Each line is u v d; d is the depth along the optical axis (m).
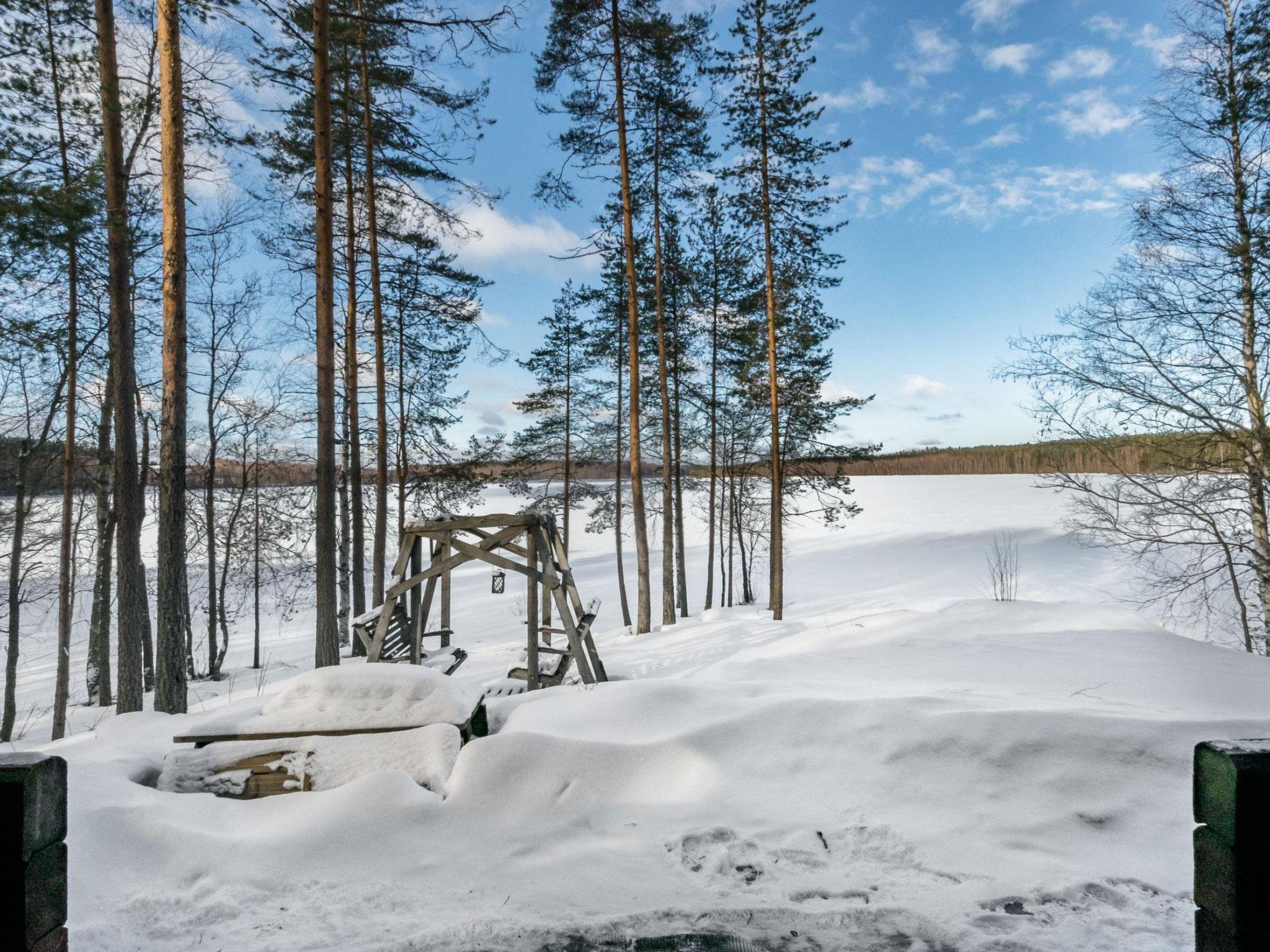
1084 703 4.04
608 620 21.92
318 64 8.20
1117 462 11.12
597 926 2.26
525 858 2.70
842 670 6.20
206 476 17.55
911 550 30.56
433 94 10.67
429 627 18.86
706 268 19.08
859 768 3.25
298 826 2.94
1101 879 2.47
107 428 12.58
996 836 2.77
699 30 13.18
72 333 10.70
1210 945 1.14
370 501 18.23
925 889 2.45
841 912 2.33
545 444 22.19
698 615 20.77
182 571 7.00
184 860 2.71
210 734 3.57
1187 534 11.64
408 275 13.88
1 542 13.60
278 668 17.36
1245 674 5.75
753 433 21.89
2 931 1.12
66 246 7.38
